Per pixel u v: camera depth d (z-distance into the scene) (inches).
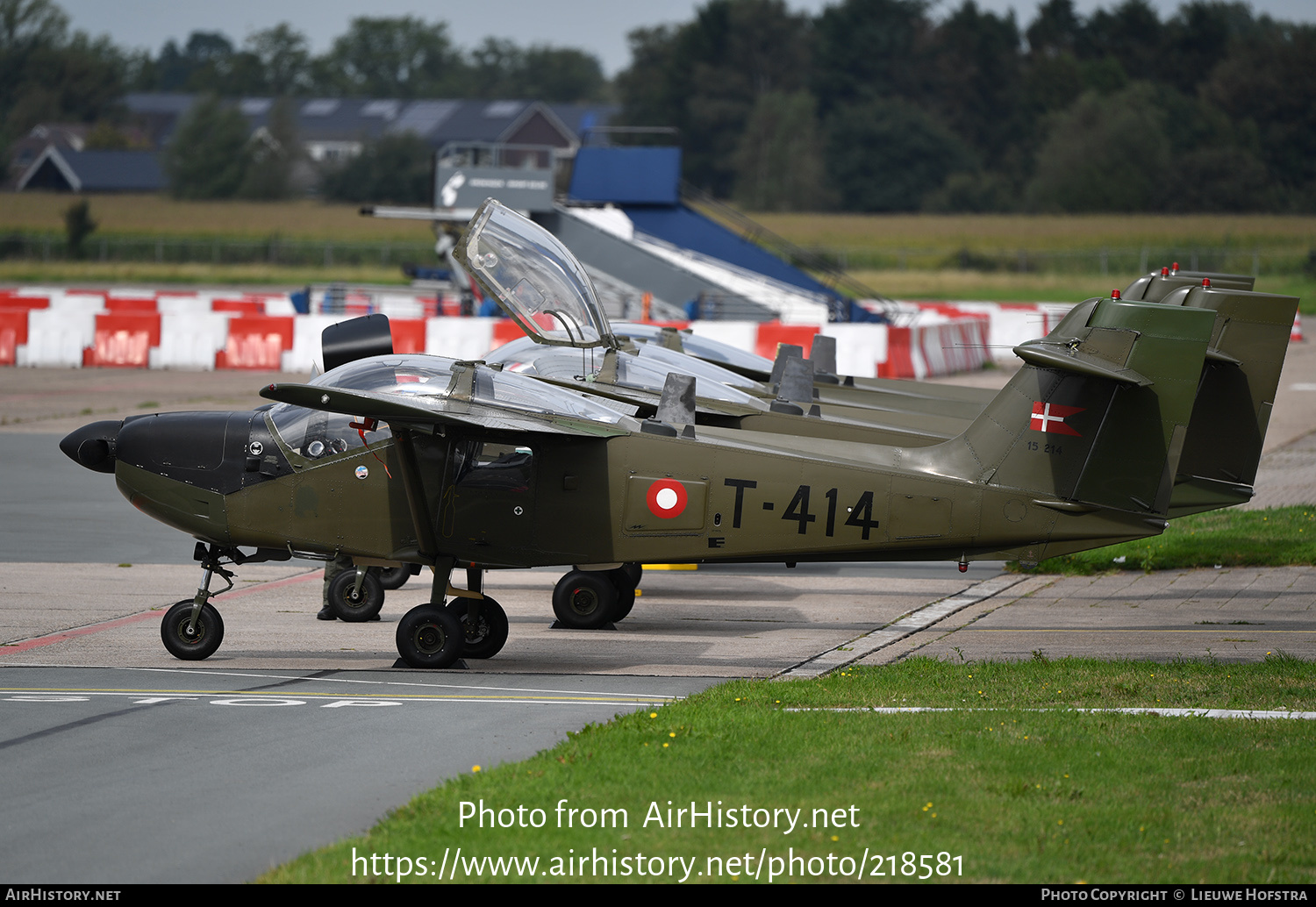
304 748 1095.0
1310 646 1540.4
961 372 4864.7
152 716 1200.2
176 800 960.3
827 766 1007.6
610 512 1473.9
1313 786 963.3
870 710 1193.4
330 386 1453.0
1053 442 1471.5
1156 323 1437.0
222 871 829.2
